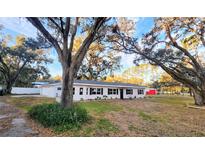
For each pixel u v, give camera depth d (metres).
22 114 8.54
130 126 6.37
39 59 27.98
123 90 25.09
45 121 5.94
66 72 7.38
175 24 12.77
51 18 7.33
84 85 19.69
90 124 6.25
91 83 20.31
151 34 14.87
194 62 14.91
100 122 6.71
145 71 46.62
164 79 32.28
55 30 9.18
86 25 9.14
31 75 34.62
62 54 7.53
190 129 6.19
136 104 15.98
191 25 12.52
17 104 13.23
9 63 28.72
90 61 26.11
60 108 6.82
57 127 5.48
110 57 24.83
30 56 26.44
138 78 49.41
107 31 11.81
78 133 5.19
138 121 7.43
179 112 10.91
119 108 12.21
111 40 13.75
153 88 56.28
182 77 16.03
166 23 12.74
